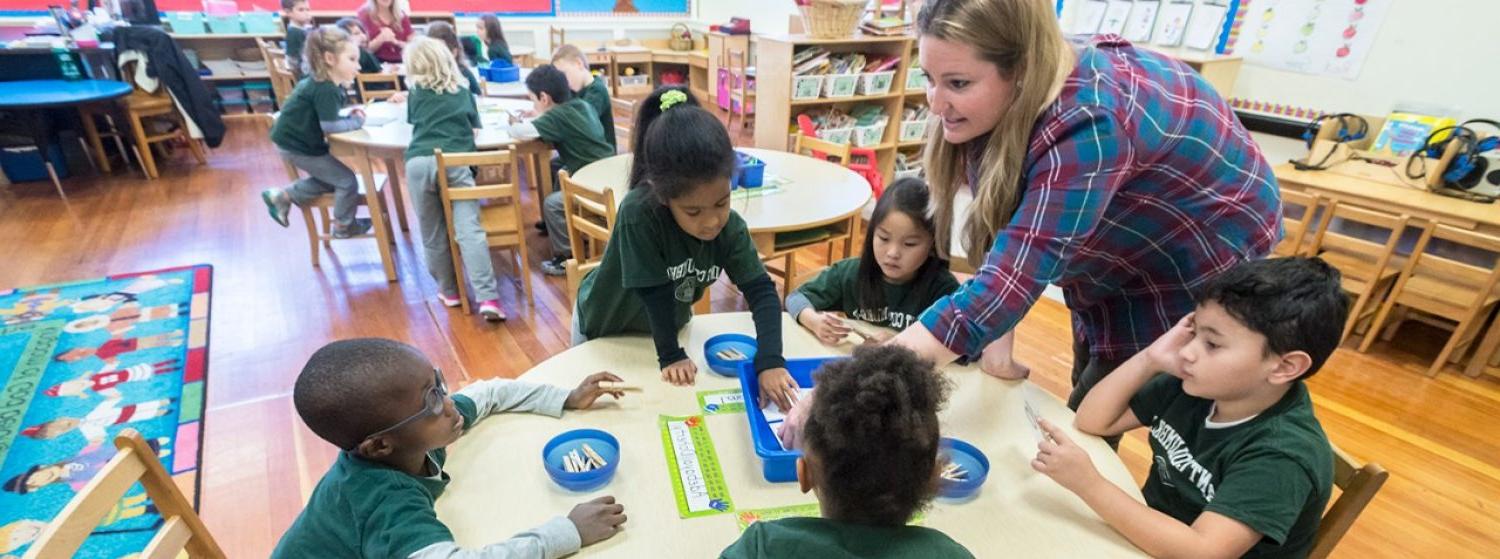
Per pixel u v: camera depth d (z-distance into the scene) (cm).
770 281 136
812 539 70
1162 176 106
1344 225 298
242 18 560
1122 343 137
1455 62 272
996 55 88
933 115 118
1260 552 107
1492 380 259
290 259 333
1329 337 92
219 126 468
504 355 261
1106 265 127
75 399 221
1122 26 371
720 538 91
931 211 132
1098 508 95
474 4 627
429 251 285
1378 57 291
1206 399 110
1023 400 124
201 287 301
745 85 562
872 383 69
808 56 388
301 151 300
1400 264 274
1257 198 114
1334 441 225
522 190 448
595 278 136
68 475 189
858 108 440
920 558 68
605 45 675
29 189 415
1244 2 324
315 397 86
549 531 86
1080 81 91
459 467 101
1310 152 297
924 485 71
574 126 310
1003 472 105
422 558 79
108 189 420
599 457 104
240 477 193
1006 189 101
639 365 129
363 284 311
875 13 410
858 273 159
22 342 251
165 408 219
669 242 121
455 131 285
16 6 502
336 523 86
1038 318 301
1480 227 238
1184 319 110
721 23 690
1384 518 194
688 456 106
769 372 120
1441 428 232
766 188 258
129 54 425
